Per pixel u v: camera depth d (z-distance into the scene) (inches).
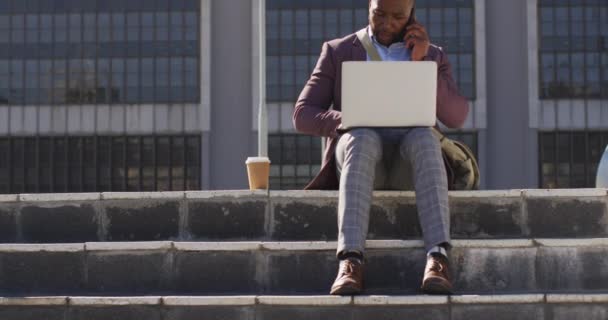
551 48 1455.5
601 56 1454.2
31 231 212.7
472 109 1437.0
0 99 1482.5
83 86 1480.1
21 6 1489.9
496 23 1460.4
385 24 214.8
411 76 192.9
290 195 208.2
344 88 193.0
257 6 1471.5
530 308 175.9
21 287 194.7
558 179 1449.3
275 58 1451.8
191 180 1462.8
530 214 204.2
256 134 1459.2
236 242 195.8
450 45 1443.2
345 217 183.3
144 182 1466.5
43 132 1478.8
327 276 192.2
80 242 210.8
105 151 1473.9
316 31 1449.3
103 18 1481.3
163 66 1470.2
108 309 180.2
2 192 1476.4
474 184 216.1
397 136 203.5
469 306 175.3
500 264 189.2
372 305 175.0
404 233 204.5
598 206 203.9
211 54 1475.1
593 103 1451.8
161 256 194.4
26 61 1486.2
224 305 178.5
